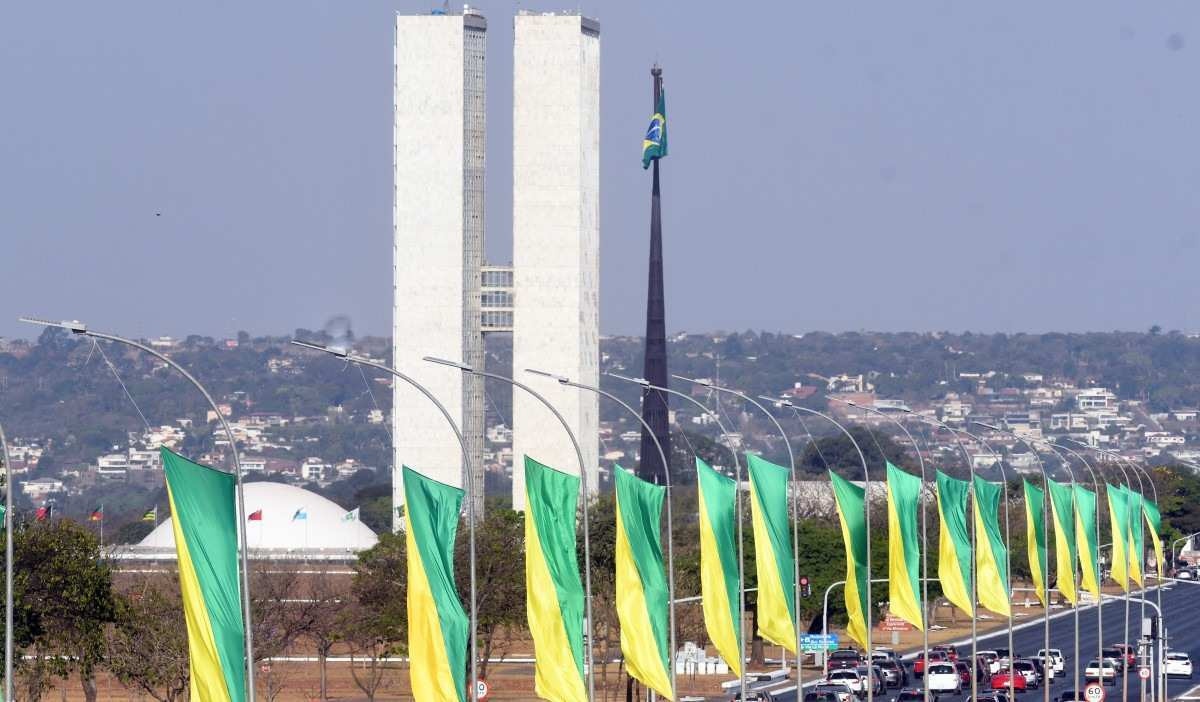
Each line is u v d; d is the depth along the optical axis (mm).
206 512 169125
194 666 167625
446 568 191250
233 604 169250
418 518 191125
